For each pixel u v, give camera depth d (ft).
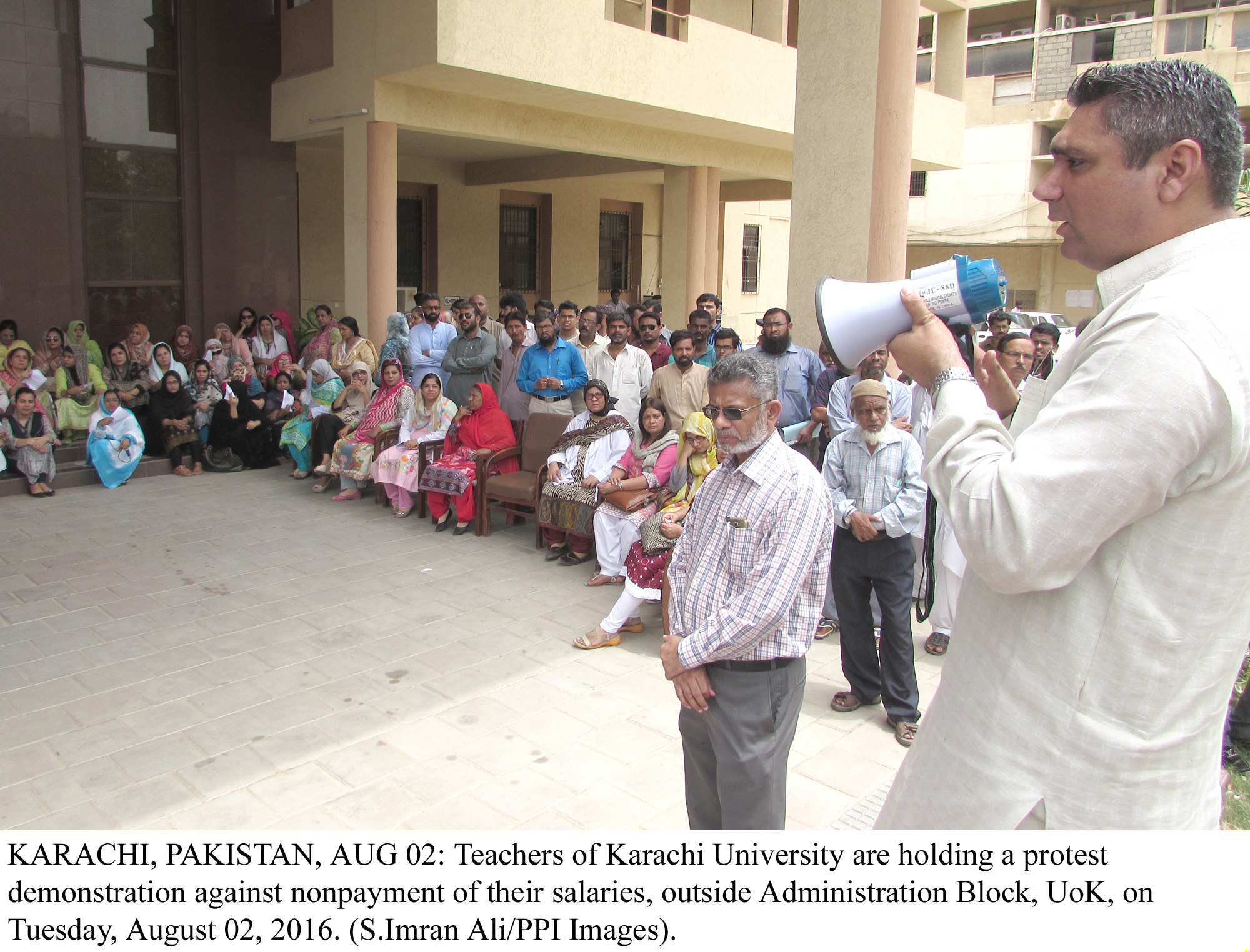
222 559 21.68
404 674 15.64
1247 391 3.95
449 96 32.83
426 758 12.87
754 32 43.37
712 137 41.96
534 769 12.61
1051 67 78.69
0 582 19.86
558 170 48.39
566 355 25.63
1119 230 4.43
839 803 11.95
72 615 18.04
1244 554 4.13
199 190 36.58
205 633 17.24
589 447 21.77
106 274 34.81
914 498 13.23
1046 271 82.02
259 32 37.09
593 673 15.81
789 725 8.54
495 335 31.63
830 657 16.88
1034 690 4.53
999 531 4.29
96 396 30.32
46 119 32.76
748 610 8.07
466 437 24.71
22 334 32.89
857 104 20.68
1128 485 4.03
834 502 13.92
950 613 16.78
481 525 23.94
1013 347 15.66
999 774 4.64
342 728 13.74
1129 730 4.31
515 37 29.86
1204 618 4.18
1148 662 4.24
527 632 17.62
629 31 33.12
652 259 64.85
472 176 52.85
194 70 35.99
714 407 8.41
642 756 13.01
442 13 28.25
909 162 20.54
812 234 21.58
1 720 13.83
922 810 5.09
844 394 17.13
